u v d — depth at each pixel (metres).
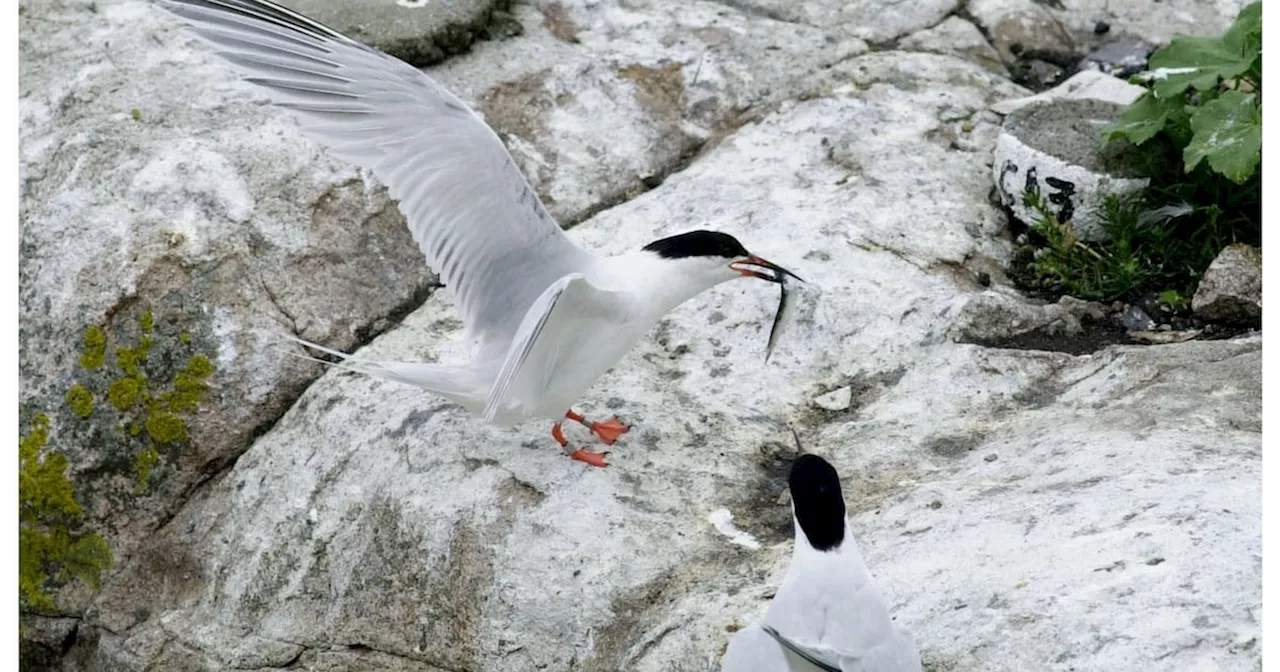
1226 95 11.59
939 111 13.39
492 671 9.23
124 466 11.62
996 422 10.16
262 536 10.71
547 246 9.72
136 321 11.79
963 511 8.96
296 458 10.95
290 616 10.30
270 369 11.63
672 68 13.94
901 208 12.23
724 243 9.86
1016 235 12.24
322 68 9.55
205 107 13.05
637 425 10.33
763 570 8.98
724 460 10.03
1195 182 11.87
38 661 11.64
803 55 14.13
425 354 11.30
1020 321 11.12
